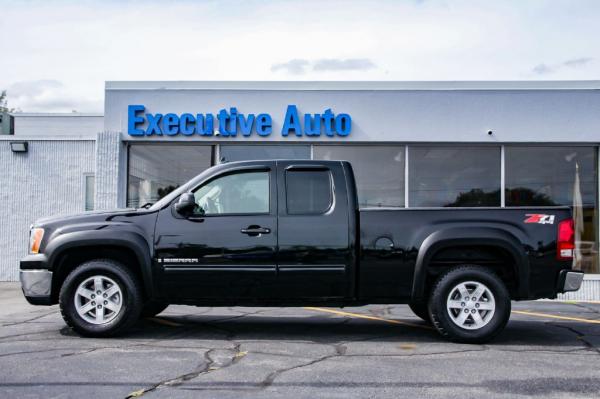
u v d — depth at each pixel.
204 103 13.08
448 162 13.27
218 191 6.99
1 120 19.67
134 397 4.52
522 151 13.27
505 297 6.59
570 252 6.73
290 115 13.01
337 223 6.77
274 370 5.36
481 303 6.64
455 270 6.66
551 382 5.05
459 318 6.64
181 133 13.05
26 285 6.82
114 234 6.78
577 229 13.16
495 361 5.81
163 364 5.55
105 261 6.83
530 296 6.71
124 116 13.09
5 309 9.41
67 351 6.09
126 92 13.08
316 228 6.75
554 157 13.27
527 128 13.02
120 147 13.10
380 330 7.61
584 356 6.09
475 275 6.61
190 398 4.50
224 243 6.75
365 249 6.75
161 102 13.08
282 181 6.91
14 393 4.61
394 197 13.22
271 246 6.74
